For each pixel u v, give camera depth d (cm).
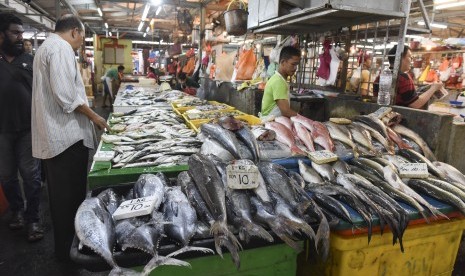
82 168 277
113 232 143
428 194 206
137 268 136
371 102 345
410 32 369
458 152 315
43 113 253
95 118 273
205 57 771
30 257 300
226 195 171
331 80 386
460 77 787
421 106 356
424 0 488
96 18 1101
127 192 200
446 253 204
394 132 279
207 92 769
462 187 217
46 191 448
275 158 234
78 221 143
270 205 168
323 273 187
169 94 679
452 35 1275
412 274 196
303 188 195
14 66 319
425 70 841
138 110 484
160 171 215
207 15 956
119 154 251
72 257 131
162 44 1802
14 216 350
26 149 323
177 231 143
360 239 171
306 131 265
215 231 144
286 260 161
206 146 242
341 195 190
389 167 223
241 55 537
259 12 373
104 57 1441
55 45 248
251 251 154
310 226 152
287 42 468
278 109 354
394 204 183
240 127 254
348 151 256
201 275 150
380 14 292
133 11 974
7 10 521
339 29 400
